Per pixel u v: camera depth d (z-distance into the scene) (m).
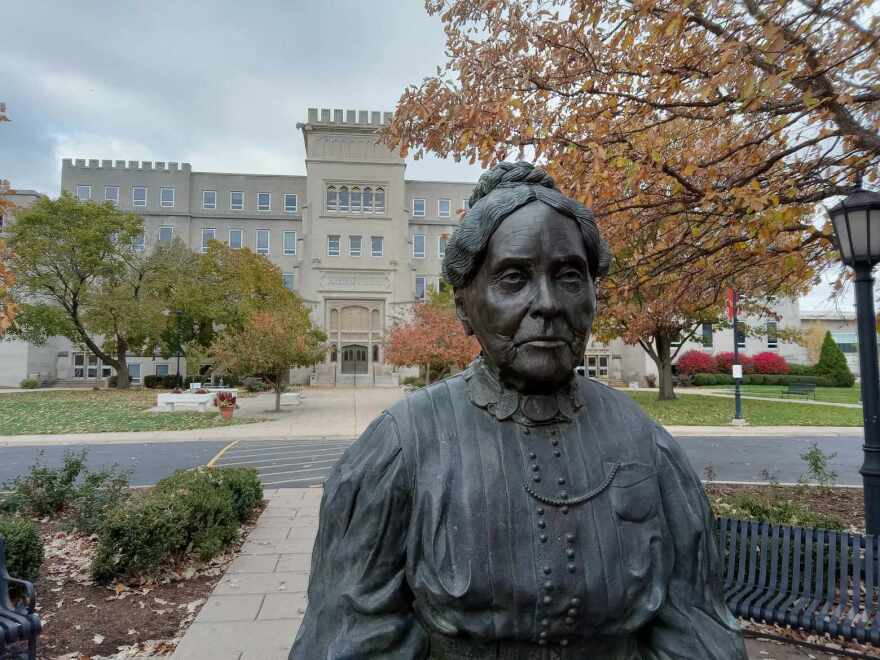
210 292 31.77
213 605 4.36
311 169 41.19
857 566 3.42
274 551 5.68
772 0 4.14
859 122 4.55
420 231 44.78
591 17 4.49
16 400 25.47
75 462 7.32
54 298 31.56
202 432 15.39
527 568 1.12
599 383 1.47
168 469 10.48
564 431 1.27
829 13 3.89
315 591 1.26
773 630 3.95
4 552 3.75
